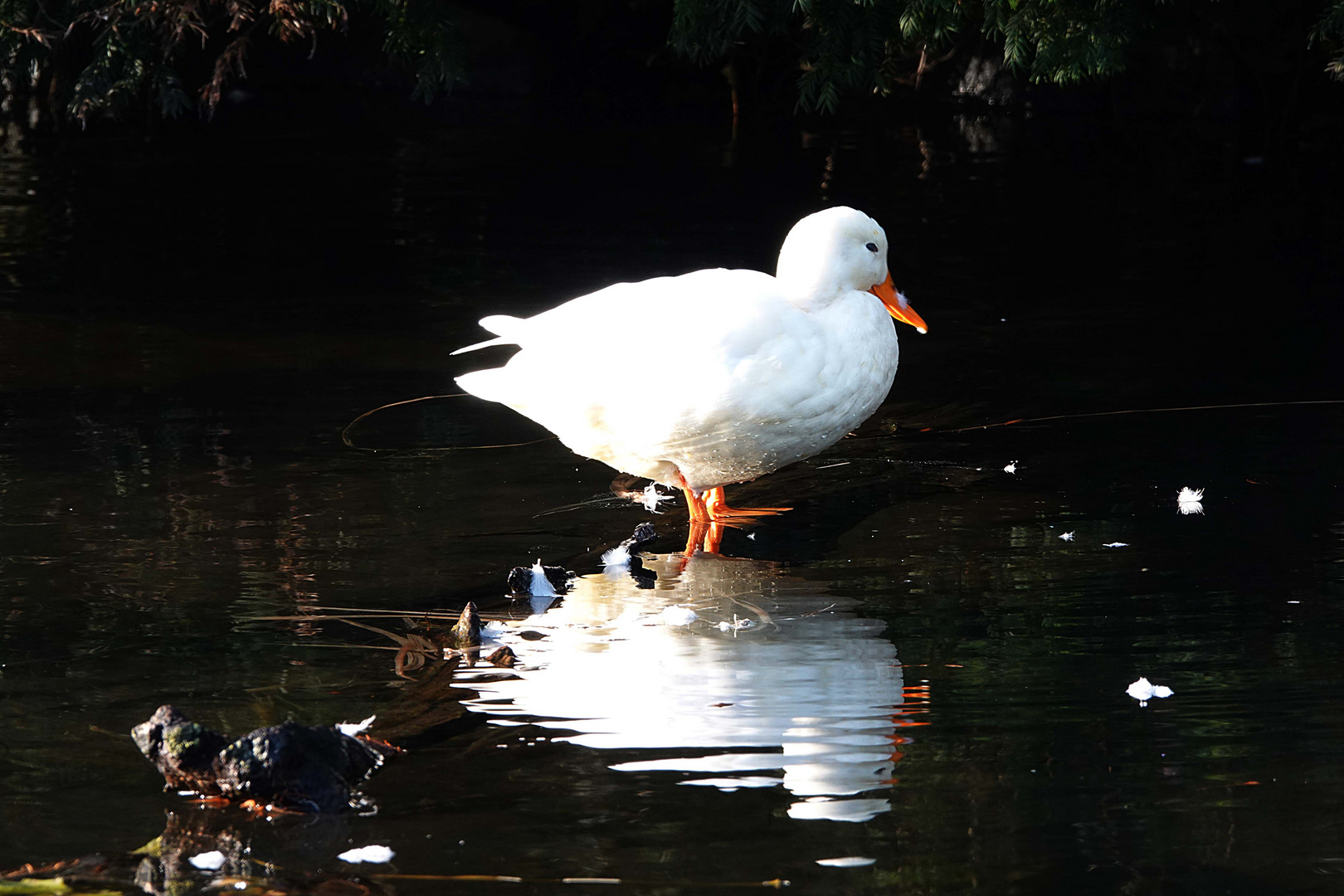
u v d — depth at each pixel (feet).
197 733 19.29
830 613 25.63
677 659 23.59
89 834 18.28
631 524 30.94
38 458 34.37
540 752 20.30
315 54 107.04
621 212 66.54
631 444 30.45
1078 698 21.83
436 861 17.54
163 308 50.16
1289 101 87.04
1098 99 96.27
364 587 26.99
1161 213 65.36
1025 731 20.77
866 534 30.01
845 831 18.10
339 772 19.34
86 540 29.09
